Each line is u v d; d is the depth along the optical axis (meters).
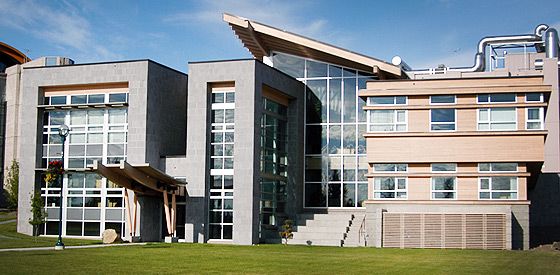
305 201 44.25
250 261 24.91
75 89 41.62
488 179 35.62
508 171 35.41
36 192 38.41
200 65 39.50
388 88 37.22
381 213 36.28
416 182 36.47
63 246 30.31
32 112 42.00
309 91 44.91
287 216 43.09
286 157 43.75
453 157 35.88
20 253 27.12
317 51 41.66
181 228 39.78
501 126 35.75
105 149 40.59
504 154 35.34
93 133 41.03
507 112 35.72
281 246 35.88
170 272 20.36
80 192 41.03
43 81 41.88
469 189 35.78
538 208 43.50
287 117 44.03
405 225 35.94
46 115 42.28
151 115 39.66
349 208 43.41
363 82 43.97
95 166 33.00
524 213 34.91
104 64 40.47
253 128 38.22
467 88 35.91
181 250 30.53
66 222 41.16
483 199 35.50
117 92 40.62
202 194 38.62
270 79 40.44
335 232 39.75
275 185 41.81
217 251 30.27
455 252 31.36
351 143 43.81
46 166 41.81
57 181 41.53
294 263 24.25
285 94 42.66
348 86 44.22
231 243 37.88
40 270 20.19
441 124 36.38
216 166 39.19
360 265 23.62
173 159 39.62
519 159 35.16
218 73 39.12
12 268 20.62
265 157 40.41
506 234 34.50
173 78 42.16
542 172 44.12
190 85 39.56
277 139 42.47
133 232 37.69
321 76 44.75
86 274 19.31
